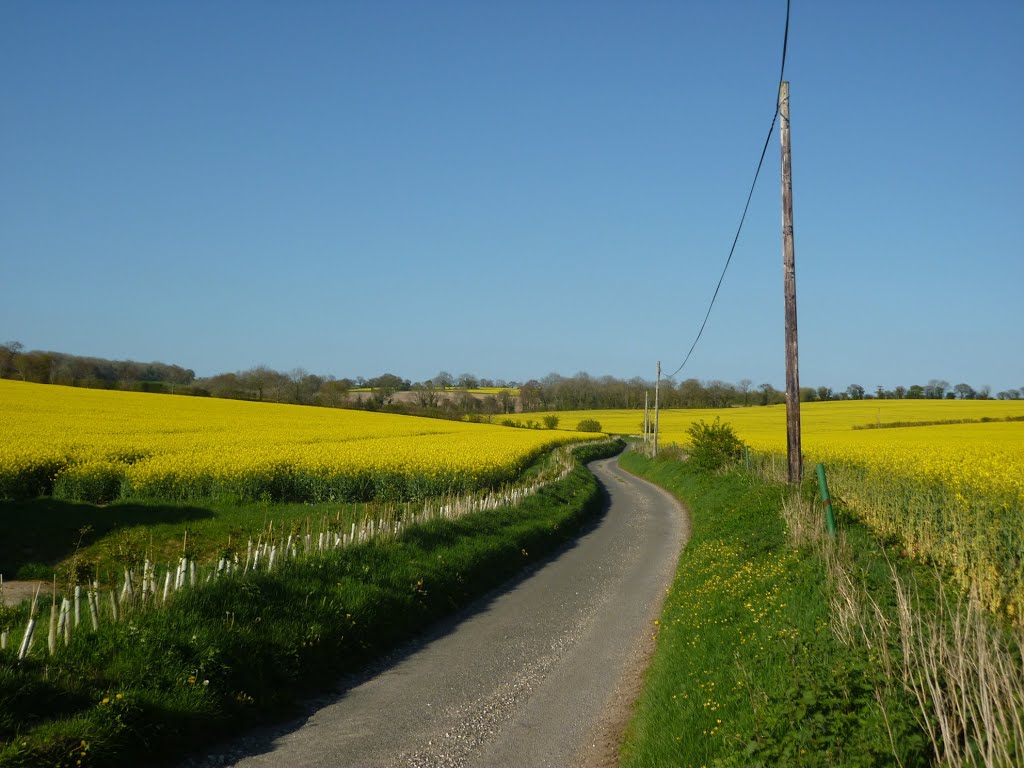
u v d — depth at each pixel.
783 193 16.27
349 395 105.31
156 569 12.94
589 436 81.75
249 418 58.91
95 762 5.68
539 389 137.38
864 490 14.35
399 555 12.99
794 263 16.42
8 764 5.20
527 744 6.85
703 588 11.28
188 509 21.30
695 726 6.07
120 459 28.16
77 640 7.17
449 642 10.39
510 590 13.97
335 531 13.95
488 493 25.30
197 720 6.65
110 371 98.25
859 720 4.95
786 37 12.36
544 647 10.12
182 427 44.94
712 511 21.92
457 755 6.58
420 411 97.75
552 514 22.70
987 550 8.85
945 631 6.21
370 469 26.25
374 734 7.05
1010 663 4.96
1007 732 4.30
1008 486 13.52
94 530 17.91
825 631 6.86
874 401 122.00
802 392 134.75
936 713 4.66
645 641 10.41
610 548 19.11
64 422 43.59
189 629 7.85
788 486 17.05
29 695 6.04
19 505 20.48
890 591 8.04
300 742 6.83
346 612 9.81
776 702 5.60
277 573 10.34
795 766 4.65
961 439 45.62
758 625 8.22
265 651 8.20
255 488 24.16
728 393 132.25
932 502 11.29
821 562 9.64
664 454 48.94
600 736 7.06
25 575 13.82
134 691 6.47
